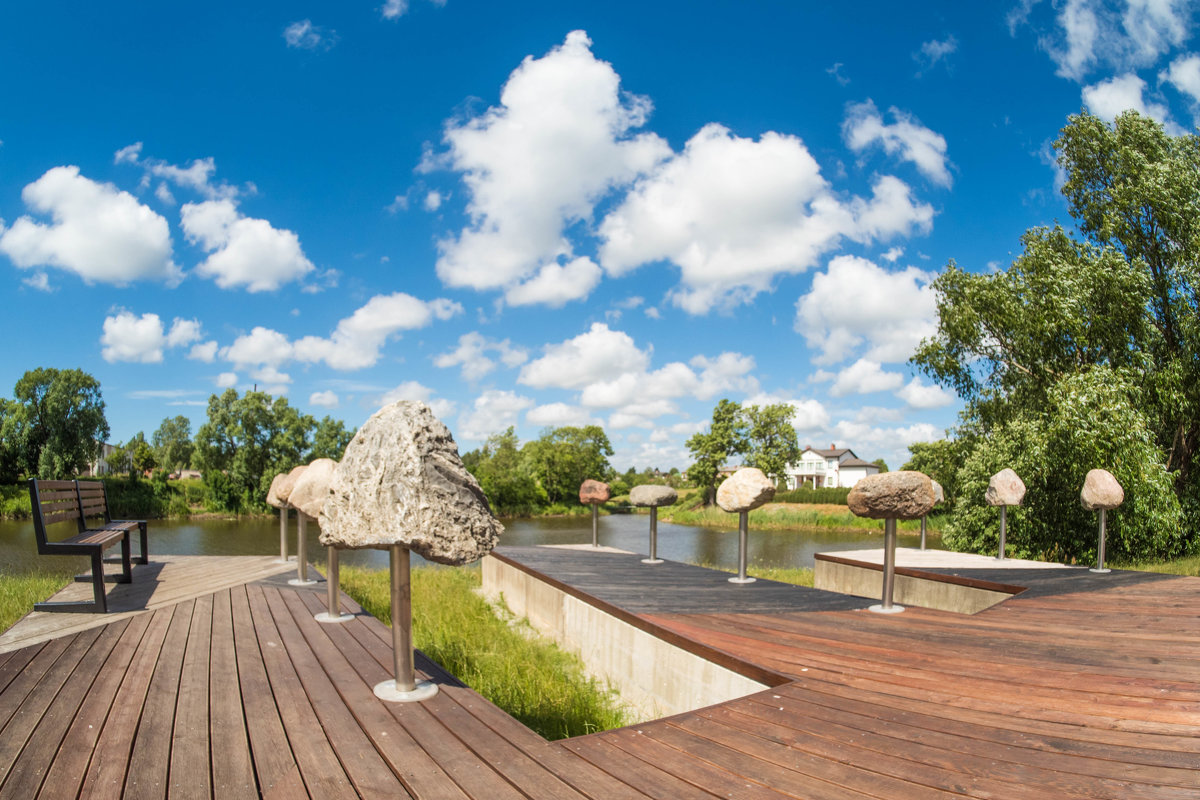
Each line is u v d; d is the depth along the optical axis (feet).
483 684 17.88
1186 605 17.83
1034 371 55.42
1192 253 49.52
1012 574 24.56
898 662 12.66
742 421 206.39
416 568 46.85
